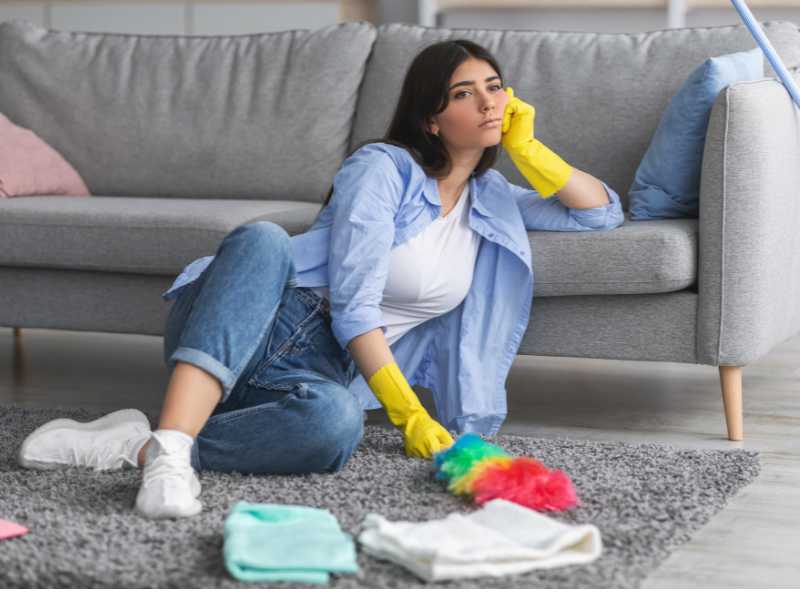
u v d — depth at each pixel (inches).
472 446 84.7
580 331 106.6
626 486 85.8
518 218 103.0
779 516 82.7
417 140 97.3
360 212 92.2
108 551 71.0
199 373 81.0
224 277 83.0
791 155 109.9
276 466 87.5
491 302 102.7
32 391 126.5
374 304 91.9
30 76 148.3
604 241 102.7
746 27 124.1
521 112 102.3
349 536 73.0
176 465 78.4
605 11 211.5
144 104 143.6
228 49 144.0
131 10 227.9
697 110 106.0
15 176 135.1
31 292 123.2
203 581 66.6
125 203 127.2
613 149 122.3
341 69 137.6
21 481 85.7
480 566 67.6
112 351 150.7
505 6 216.4
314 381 89.2
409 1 224.7
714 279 102.5
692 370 138.3
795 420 113.2
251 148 138.3
